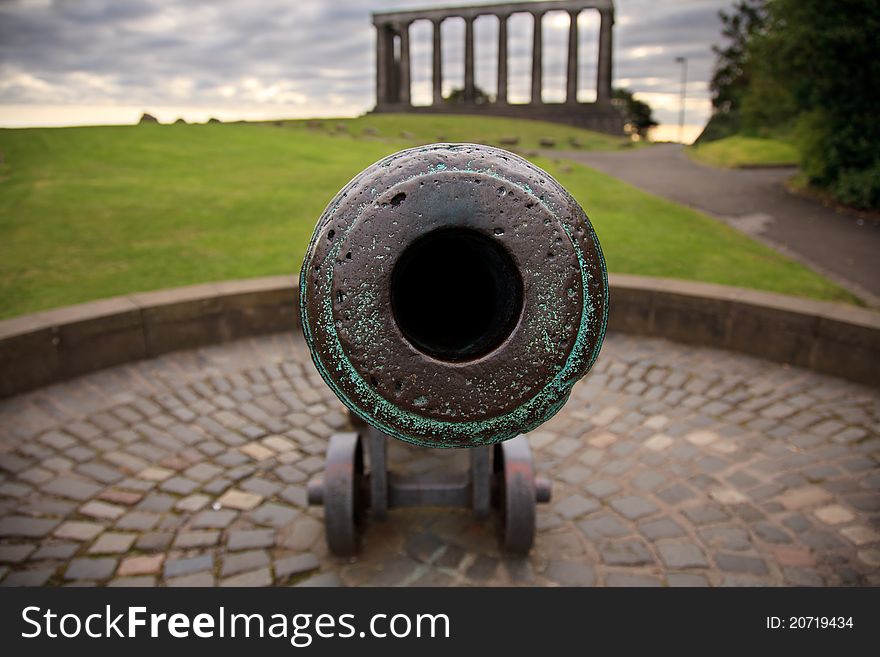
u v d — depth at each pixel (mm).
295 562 3018
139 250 7234
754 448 3957
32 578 2885
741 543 3119
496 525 3258
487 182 1471
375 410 1549
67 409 4426
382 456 3053
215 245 7477
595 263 1525
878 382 4711
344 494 2957
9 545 3082
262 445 4055
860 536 3152
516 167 1501
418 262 1656
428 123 28547
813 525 3238
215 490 3566
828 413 4359
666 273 6820
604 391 4777
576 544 3131
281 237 7828
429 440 1584
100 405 4500
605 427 4254
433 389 1520
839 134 11562
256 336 5734
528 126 31266
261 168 12195
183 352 5395
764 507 3385
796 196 12484
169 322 5297
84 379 4867
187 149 14016
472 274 1675
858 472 3672
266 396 4707
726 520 3285
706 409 4469
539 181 1507
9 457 3824
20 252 7066
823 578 2893
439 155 1494
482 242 1542
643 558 3031
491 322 1648
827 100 11320
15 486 3549
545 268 1488
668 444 4027
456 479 3174
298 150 14656
